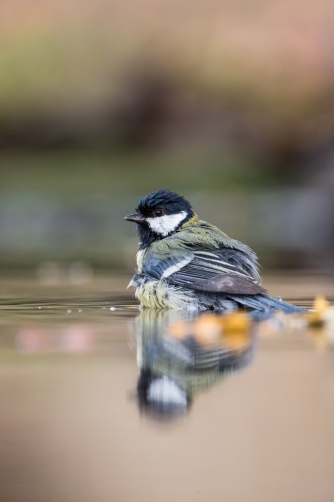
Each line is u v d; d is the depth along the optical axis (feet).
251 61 82.38
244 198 62.23
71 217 61.36
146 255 24.14
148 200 25.67
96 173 71.56
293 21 81.56
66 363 16.71
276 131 74.79
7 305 24.76
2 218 61.41
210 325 19.65
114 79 85.66
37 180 69.15
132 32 87.92
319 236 53.01
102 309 23.80
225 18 85.10
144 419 13.50
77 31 90.22
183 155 76.89
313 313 21.39
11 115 83.20
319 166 67.51
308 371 15.80
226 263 22.72
